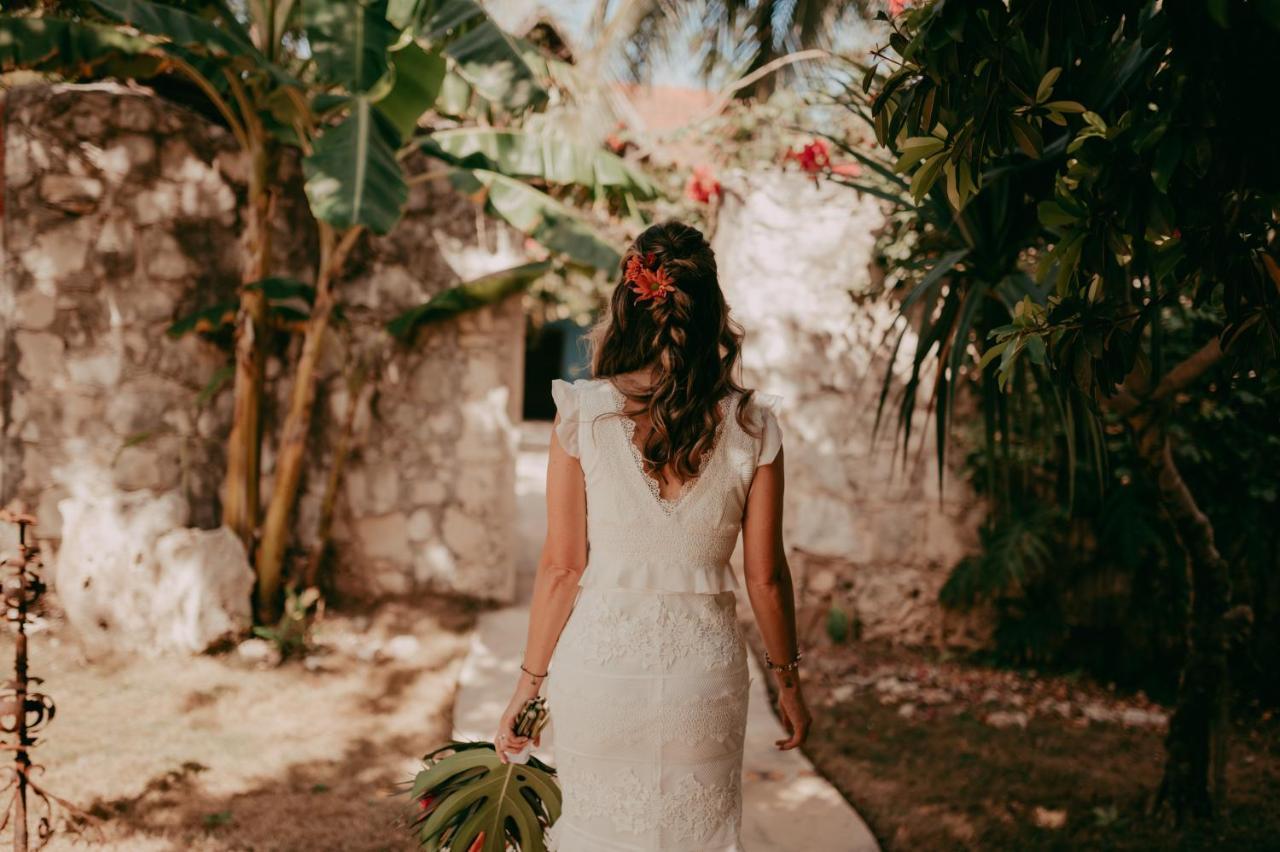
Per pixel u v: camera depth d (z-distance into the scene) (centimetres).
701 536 191
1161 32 160
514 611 634
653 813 188
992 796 380
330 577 626
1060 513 539
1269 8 133
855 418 591
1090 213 174
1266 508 501
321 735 424
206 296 587
